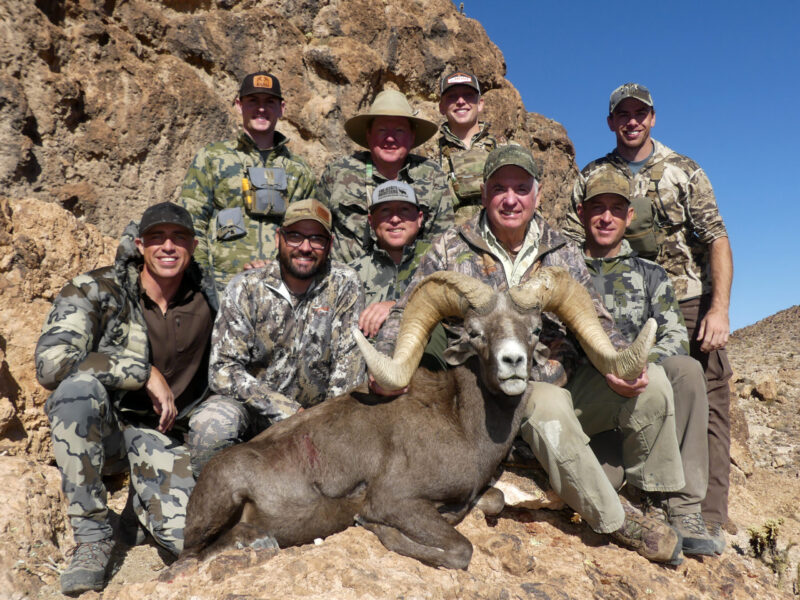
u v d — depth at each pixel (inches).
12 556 164.1
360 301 202.8
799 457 529.0
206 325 199.8
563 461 169.5
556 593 154.6
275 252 249.3
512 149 190.4
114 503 213.0
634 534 179.6
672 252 258.8
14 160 286.8
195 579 144.6
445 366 184.1
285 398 182.1
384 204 236.4
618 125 262.7
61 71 313.1
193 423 178.1
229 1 386.0
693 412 190.4
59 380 173.3
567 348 191.6
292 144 394.9
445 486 159.0
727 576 189.2
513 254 200.7
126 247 189.0
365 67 414.0
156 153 335.3
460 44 484.1
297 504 158.4
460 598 143.0
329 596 134.2
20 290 241.0
